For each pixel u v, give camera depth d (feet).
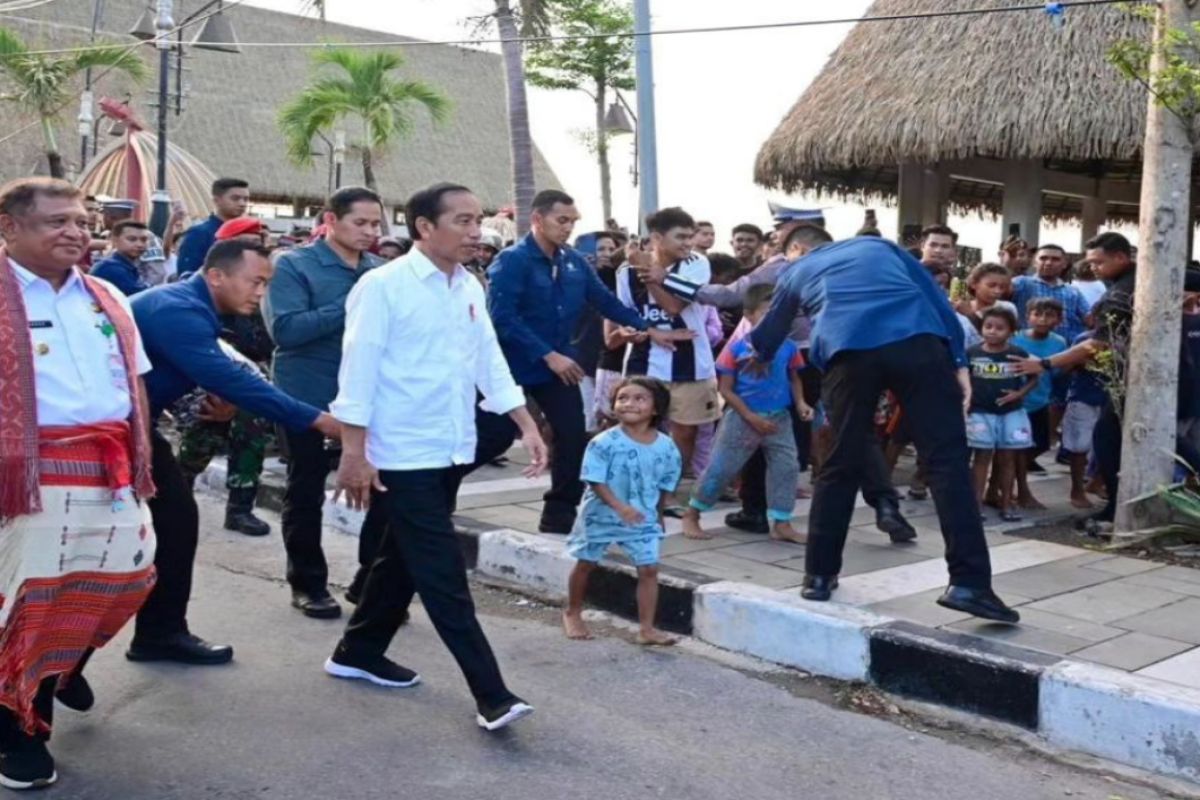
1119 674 14.03
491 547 20.72
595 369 28.43
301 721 14.03
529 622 18.38
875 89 40.34
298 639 17.12
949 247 25.53
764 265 21.99
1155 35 20.85
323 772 12.64
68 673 13.02
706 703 15.03
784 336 17.88
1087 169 55.83
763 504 21.97
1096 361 22.20
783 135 42.45
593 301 21.15
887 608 16.88
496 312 19.94
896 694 15.33
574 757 13.20
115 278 24.75
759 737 13.97
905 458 30.50
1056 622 16.37
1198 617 16.66
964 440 16.28
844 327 16.39
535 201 20.12
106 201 37.14
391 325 13.71
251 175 92.07
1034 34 37.70
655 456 17.10
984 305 24.12
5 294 11.43
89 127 71.92
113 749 13.14
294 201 94.99
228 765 12.76
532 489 25.61
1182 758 12.96
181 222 36.40
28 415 11.37
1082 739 13.71
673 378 22.89
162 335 14.03
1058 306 24.93
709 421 23.38
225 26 56.85
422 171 103.45
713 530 22.06
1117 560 20.08
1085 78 35.99
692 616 17.61
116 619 12.96
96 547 12.13
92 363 12.03
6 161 83.20
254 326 21.75
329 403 18.10
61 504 11.71
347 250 18.25
